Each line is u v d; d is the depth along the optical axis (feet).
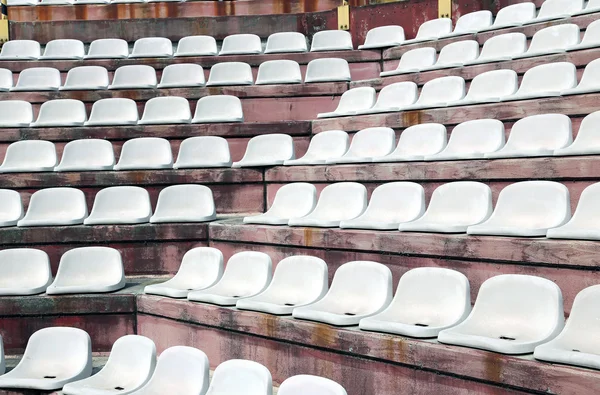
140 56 30.19
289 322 13.29
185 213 19.56
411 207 16.12
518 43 23.41
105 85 28.55
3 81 28.68
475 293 13.46
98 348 16.56
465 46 25.00
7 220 19.56
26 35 33.06
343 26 31.45
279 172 20.53
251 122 23.76
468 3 28.68
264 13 34.04
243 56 29.14
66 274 17.31
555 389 9.28
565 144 15.94
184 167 21.30
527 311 10.95
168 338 15.87
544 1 27.50
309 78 26.76
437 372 10.85
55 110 25.59
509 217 14.14
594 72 18.48
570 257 12.00
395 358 11.42
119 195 19.97
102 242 18.80
